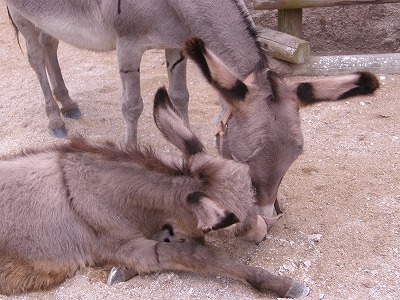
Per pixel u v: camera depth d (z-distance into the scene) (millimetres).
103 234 2271
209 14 2533
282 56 3727
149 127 3377
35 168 2361
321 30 4320
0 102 3750
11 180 2342
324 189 2725
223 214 1839
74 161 2318
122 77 2895
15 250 2273
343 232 2453
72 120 3482
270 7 3814
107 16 2805
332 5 3773
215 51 2506
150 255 2225
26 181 2334
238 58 2402
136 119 2963
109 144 2371
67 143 2459
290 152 2174
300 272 2262
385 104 3400
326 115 3328
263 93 2207
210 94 3678
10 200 2309
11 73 4125
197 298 2154
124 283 2227
